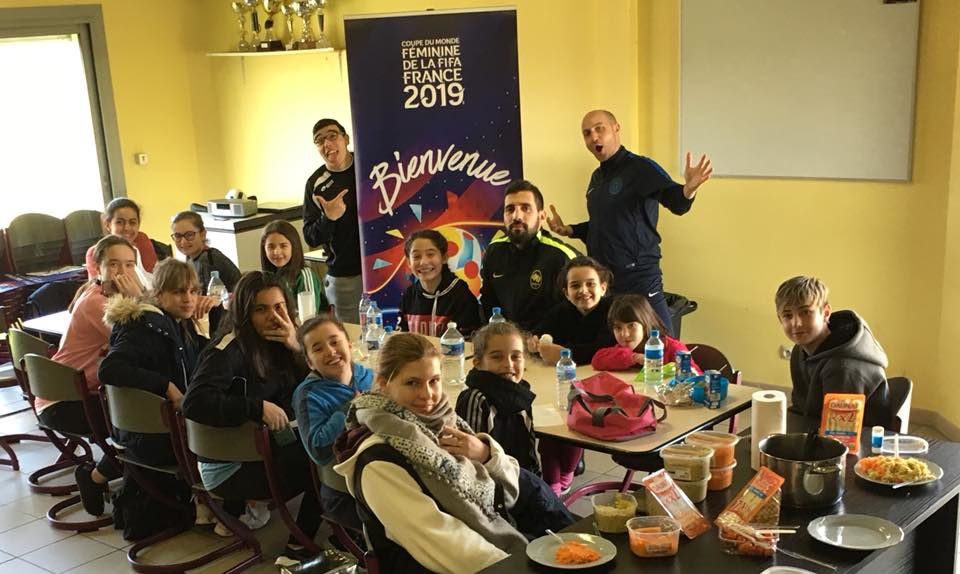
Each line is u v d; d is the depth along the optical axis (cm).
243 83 802
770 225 539
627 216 487
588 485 425
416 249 452
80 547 428
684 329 584
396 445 259
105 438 440
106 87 767
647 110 576
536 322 451
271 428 366
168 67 802
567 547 231
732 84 534
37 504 475
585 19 584
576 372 383
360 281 572
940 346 489
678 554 230
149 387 400
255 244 746
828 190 515
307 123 768
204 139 830
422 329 459
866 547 227
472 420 321
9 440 549
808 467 245
